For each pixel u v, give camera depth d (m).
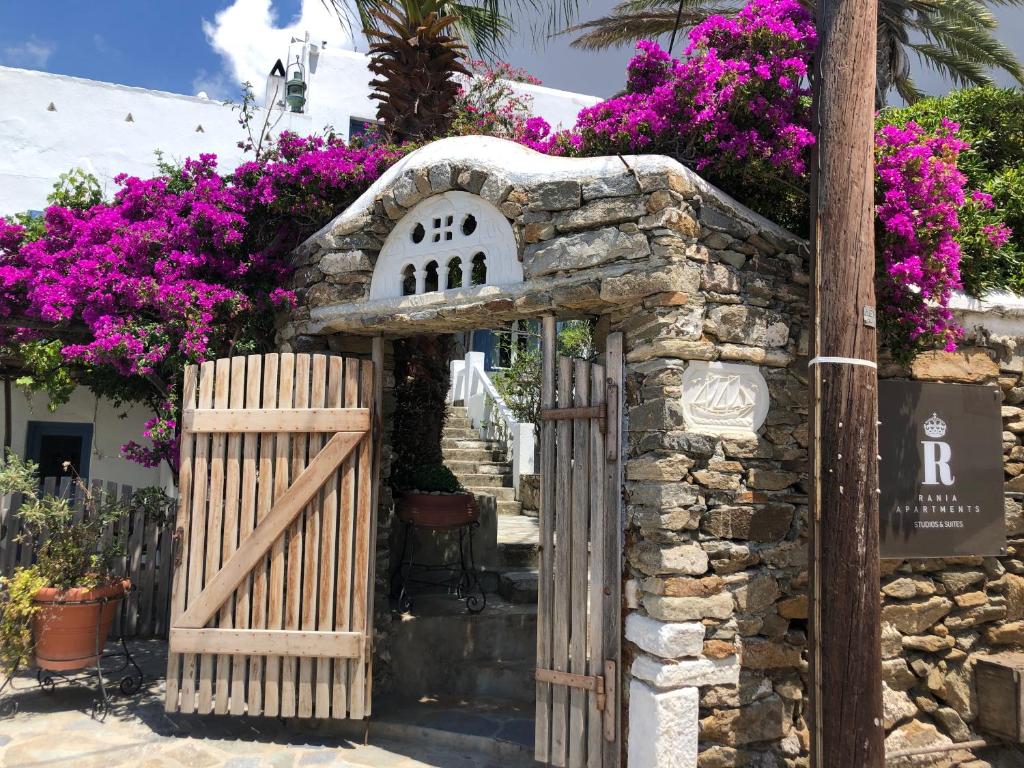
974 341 4.53
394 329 4.76
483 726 4.57
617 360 3.95
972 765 4.15
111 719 4.62
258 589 4.43
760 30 4.25
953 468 4.32
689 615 3.62
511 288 4.18
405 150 5.37
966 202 4.50
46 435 7.70
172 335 5.10
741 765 3.71
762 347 3.97
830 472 3.44
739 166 4.18
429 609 5.54
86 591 4.61
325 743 4.43
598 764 3.80
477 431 11.77
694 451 3.69
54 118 8.43
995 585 4.48
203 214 5.18
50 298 5.29
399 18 6.57
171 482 7.68
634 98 4.68
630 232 3.83
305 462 4.51
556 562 4.12
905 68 10.64
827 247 3.56
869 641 3.35
